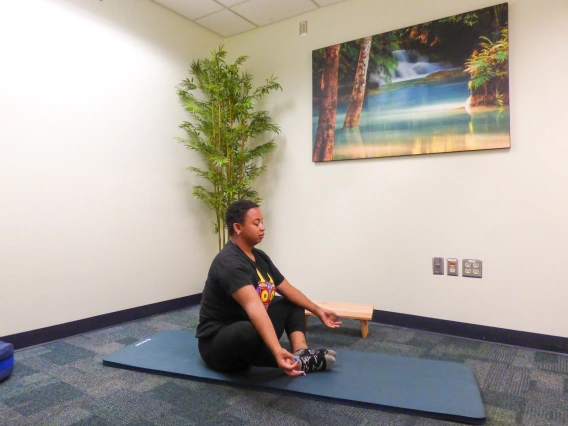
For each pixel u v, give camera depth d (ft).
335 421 4.89
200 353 6.33
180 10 10.83
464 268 8.52
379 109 9.49
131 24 9.89
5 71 7.56
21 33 7.81
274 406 5.26
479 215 8.38
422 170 9.04
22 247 7.77
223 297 5.96
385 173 9.53
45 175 8.14
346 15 10.10
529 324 7.84
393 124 9.30
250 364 6.15
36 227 7.99
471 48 8.38
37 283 7.98
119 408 5.26
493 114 8.13
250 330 5.46
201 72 11.46
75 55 8.71
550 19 7.65
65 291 8.45
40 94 8.08
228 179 10.93
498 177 8.17
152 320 9.86
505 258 8.09
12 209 7.63
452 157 8.68
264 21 11.34
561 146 7.55
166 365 6.50
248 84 11.17
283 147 11.21
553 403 5.37
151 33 10.37
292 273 11.03
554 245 7.62
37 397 5.60
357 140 9.79
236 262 5.78
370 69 9.62
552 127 7.63
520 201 7.95
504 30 8.02
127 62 9.78
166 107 10.75
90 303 8.91
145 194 10.17
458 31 8.52
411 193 9.18
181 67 11.17
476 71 8.31
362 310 8.57
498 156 8.17
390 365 6.48
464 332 8.47
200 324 6.26
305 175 10.80
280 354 5.24
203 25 11.68
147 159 10.23
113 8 9.49
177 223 11.02
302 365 5.95
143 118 10.15
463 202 8.55
